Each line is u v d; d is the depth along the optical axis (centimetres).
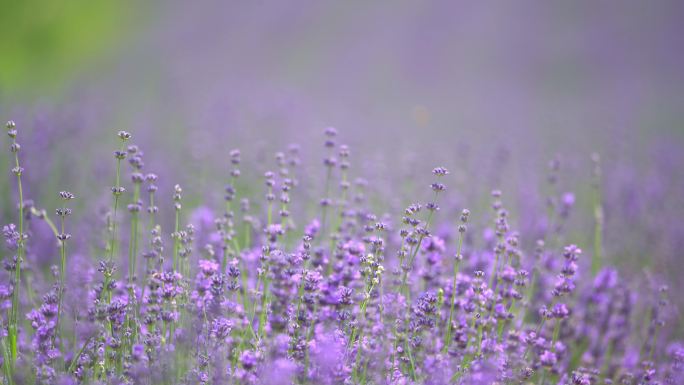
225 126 1434
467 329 534
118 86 2106
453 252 765
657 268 870
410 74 3039
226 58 3053
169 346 482
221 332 490
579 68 3366
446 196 1039
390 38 3397
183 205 953
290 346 487
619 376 633
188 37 3284
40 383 454
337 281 548
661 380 605
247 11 3497
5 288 511
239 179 1070
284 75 2842
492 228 835
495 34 3528
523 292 680
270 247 564
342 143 1396
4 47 2933
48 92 1789
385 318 549
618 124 1839
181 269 591
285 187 647
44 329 490
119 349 493
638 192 1169
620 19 3759
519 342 546
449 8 3659
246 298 575
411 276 647
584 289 751
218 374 454
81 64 2748
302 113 1759
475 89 2912
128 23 3416
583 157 1463
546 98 2845
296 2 3538
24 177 921
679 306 760
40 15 3225
